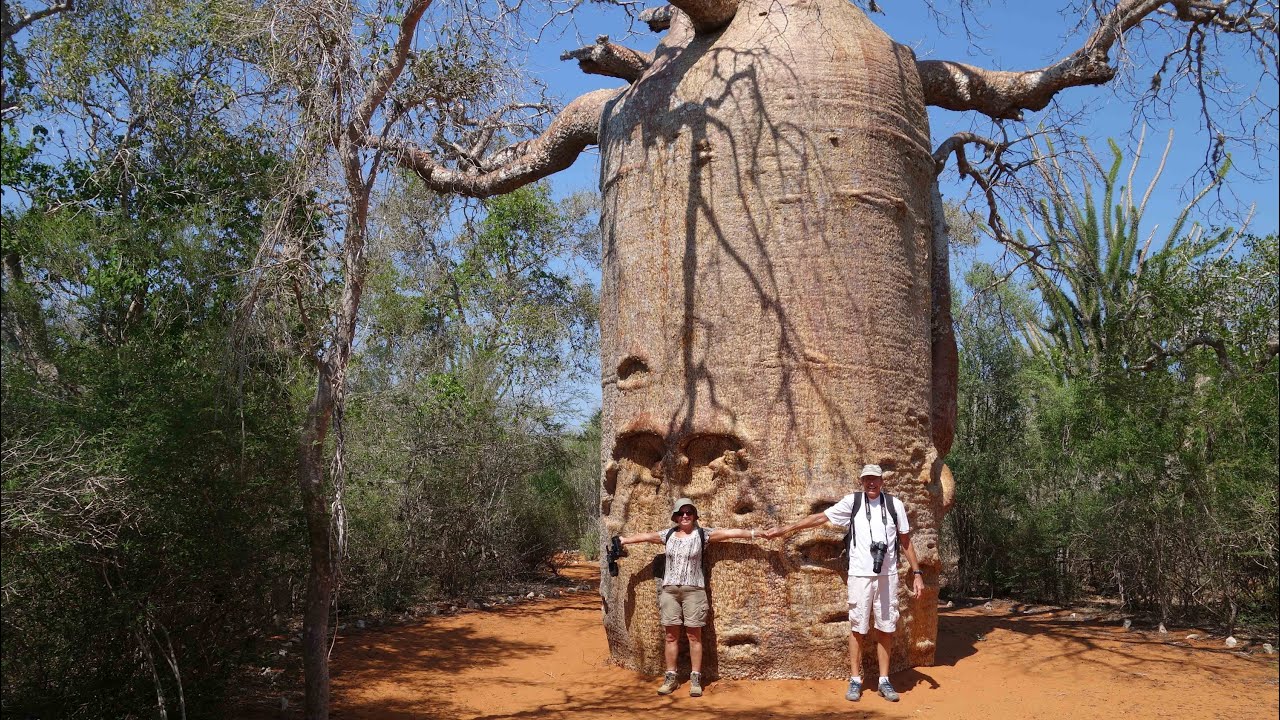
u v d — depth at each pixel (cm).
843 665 749
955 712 677
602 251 899
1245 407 992
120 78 962
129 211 891
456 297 1573
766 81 793
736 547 752
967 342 1521
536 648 970
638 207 823
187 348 736
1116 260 1402
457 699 741
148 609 555
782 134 784
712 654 755
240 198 875
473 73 743
